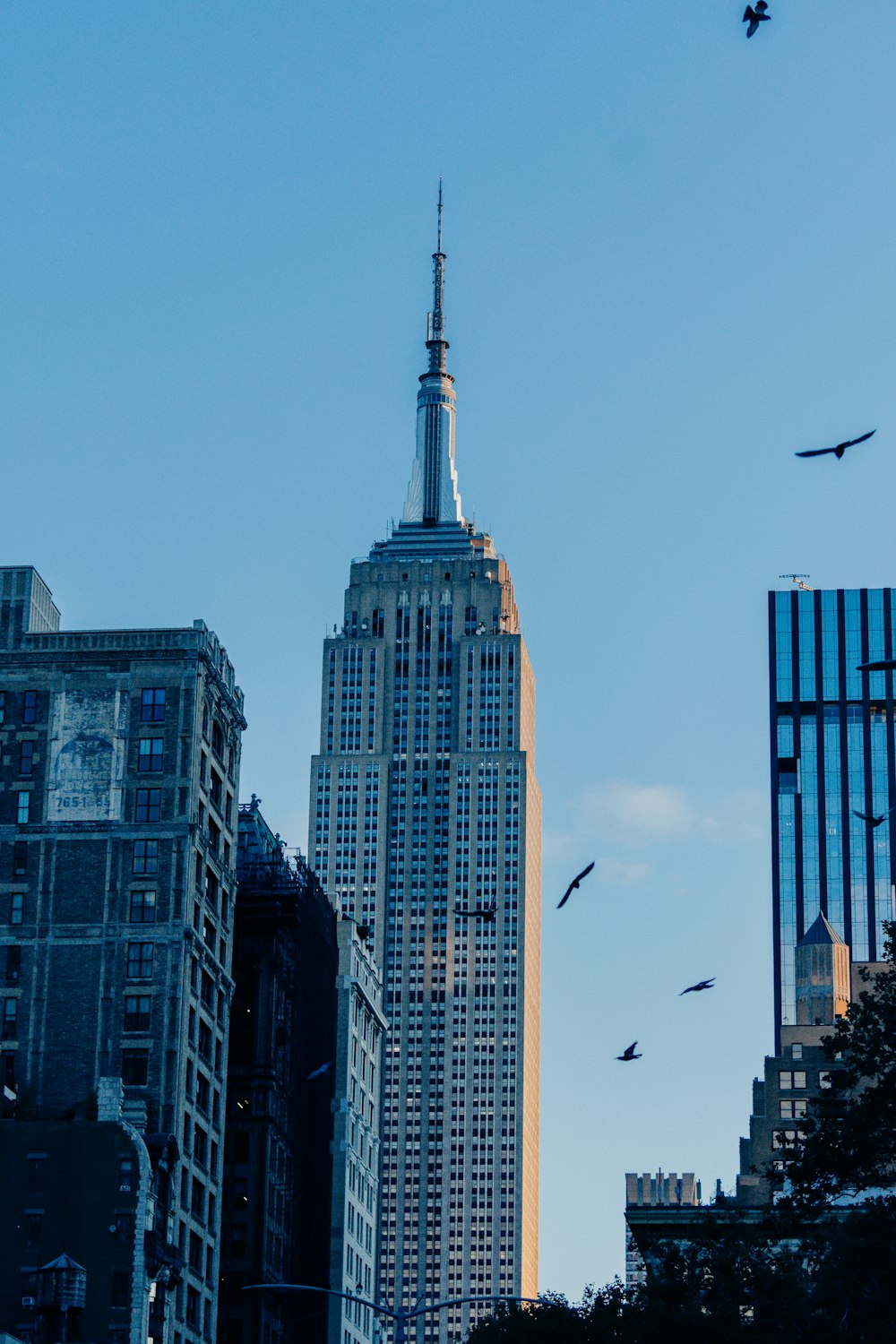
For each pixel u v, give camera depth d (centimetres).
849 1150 15838
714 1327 16212
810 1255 17512
